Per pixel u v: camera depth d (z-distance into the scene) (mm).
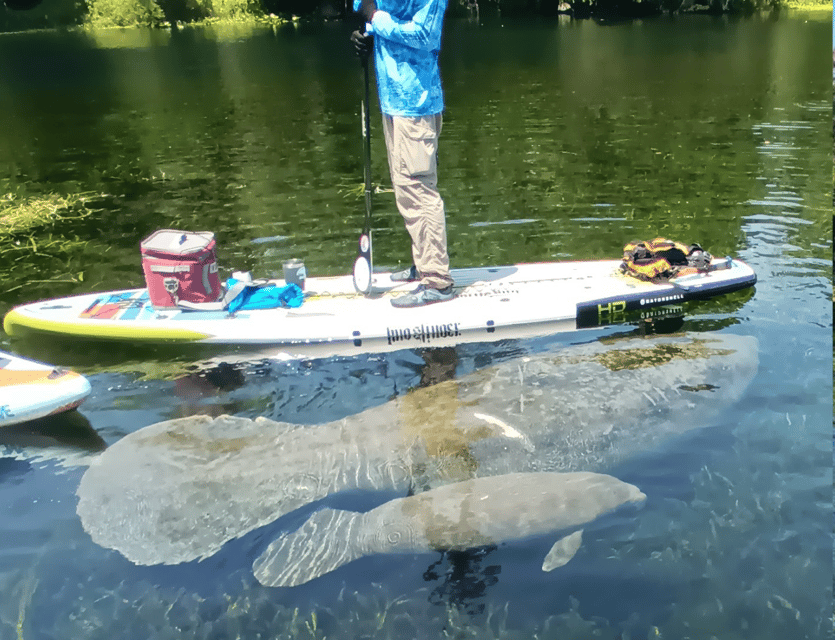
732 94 13430
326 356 4660
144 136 11461
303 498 3240
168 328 4793
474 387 4109
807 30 24828
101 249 6605
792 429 3543
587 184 8031
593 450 3475
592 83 15273
